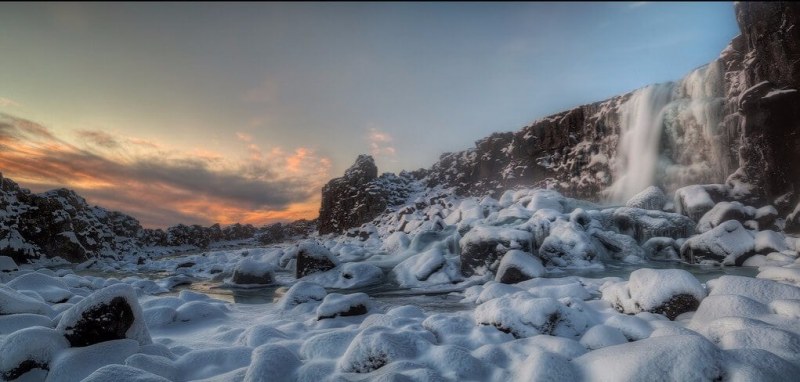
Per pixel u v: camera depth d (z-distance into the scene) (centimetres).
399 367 442
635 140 2447
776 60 1647
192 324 784
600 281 1045
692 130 2122
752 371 343
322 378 446
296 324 740
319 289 988
